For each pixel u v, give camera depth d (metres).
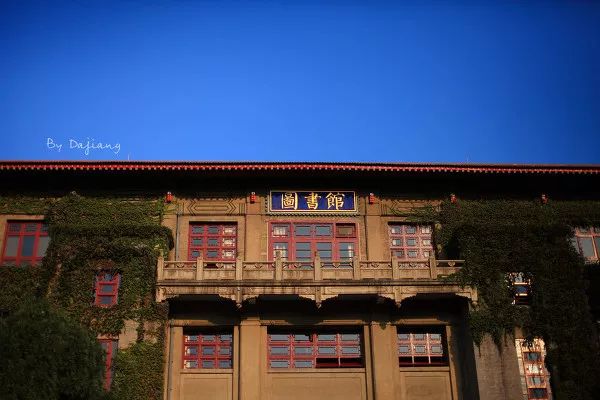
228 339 28.73
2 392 19.47
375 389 27.42
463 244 28.86
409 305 29.12
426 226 31.58
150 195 30.97
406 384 27.91
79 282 27.64
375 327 28.53
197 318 28.58
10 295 27.86
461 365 28.23
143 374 26.25
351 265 28.72
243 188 31.56
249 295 27.42
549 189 31.97
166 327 27.62
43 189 30.72
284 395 27.62
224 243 30.73
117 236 28.64
